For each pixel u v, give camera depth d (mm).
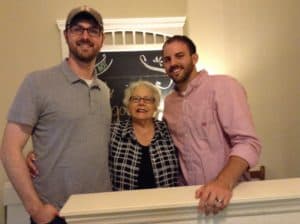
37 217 1227
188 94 1458
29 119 1259
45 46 2580
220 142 1356
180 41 1497
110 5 2629
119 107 2617
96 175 1331
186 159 1458
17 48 2561
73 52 1378
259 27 2744
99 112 1375
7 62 2549
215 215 917
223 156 1354
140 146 1599
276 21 2752
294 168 2795
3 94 2543
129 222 885
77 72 1385
